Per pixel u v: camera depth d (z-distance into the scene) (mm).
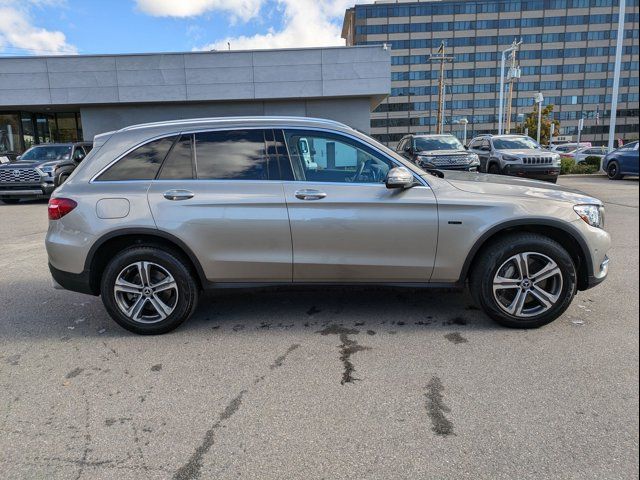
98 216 3773
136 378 3221
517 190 3910
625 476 2205
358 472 2268
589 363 3293
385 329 3975
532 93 103938
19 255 7055
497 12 101375
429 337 3793
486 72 102750
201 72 18656
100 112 19531
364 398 2908
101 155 3943
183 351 3631
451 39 102000
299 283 3922
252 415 2752
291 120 3945
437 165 13406
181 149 3910
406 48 102062
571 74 103188
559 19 101750
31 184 12875
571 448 2408
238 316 4348
